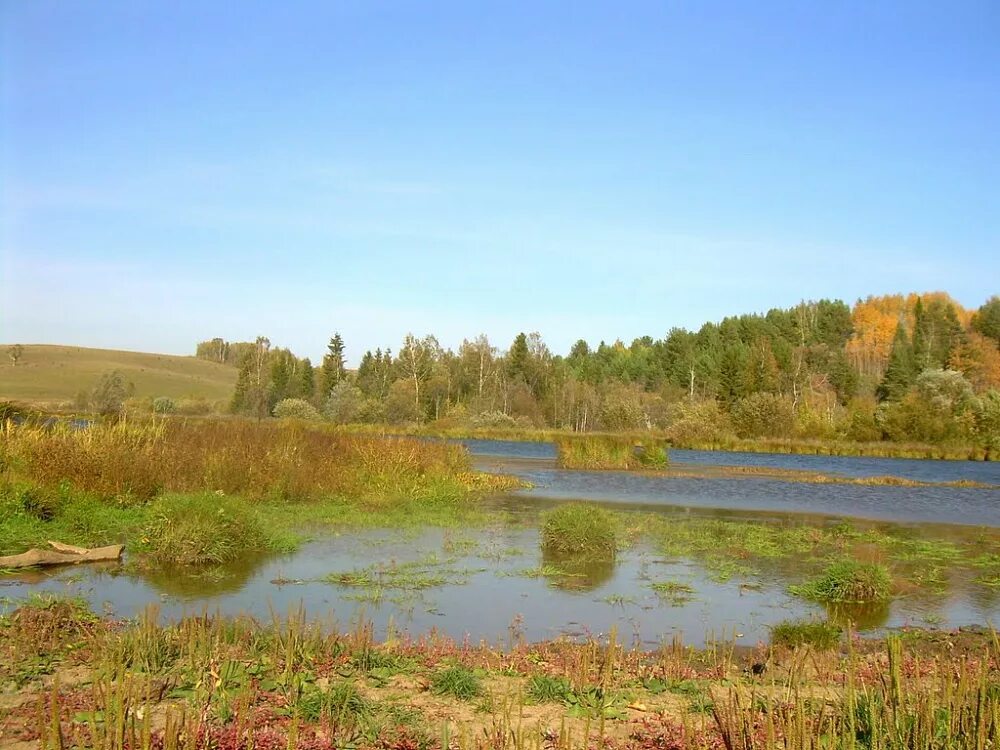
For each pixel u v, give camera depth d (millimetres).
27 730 6109
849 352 112625
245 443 23500
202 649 8164
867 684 8078
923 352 90562
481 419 73062
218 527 14773
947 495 32250
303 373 96438
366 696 7535
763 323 118188
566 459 40062
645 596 13320
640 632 11156
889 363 87062
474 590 13211
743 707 6879
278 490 21656
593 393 82812
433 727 6750
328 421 69875
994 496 32125
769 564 16625
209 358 150375
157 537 14484
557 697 7734
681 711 7152
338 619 10953
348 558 15320
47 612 9688
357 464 25438
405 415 74375
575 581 14180
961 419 62000
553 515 17422
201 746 5766
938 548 19438
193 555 14227
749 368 84625
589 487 31500
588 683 8195
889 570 16188
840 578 13664
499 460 44156
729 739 6215
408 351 84875
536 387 90312
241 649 8508
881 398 87375
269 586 12828
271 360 91688
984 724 5812
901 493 32656
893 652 7277
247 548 15203
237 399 74062
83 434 20938
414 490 24641
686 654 9867
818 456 56719
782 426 66562
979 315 103125
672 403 80750
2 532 15383
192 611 11039
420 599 12445
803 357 88250
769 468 43344
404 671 8391
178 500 15148
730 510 26234
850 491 32969
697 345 120438
